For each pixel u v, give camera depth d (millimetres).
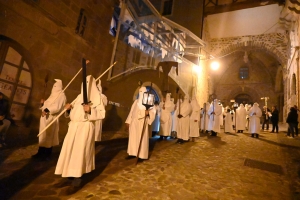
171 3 13258
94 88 3027
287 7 11867
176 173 3738
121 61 8656
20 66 5082
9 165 3516
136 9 9281
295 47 11438
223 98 25406
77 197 2574
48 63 5703
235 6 14617
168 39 11844
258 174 3900
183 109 6820
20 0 4789
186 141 7195
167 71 9398
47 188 2775
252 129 8852
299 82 11062
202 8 13141
